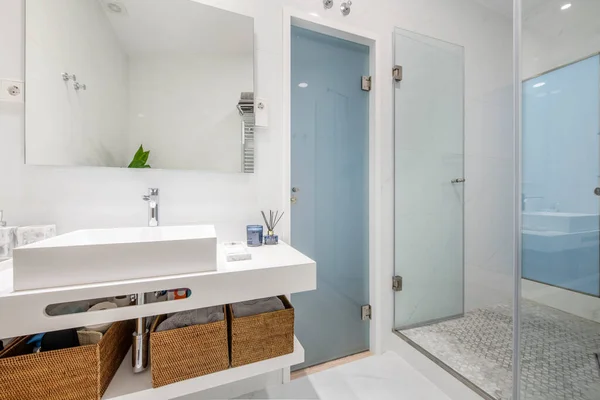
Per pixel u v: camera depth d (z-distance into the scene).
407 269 1.83
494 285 2.03
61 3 1.02
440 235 1.93
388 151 1.77
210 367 0.86
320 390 1.39
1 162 0.95
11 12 0.95
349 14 1.59
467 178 2.00
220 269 0.84
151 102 1.16
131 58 1.13
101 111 1.08
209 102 1.25
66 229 1.04
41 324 0.65
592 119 1.45
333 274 1.72
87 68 1.06
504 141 2.05
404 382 1.47
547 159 1.56
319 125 1.67
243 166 1.32
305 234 1.64
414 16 1.80
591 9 1.45
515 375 1.25
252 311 0.97
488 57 2.05
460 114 1.97
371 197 1.77
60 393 0.70
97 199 1.08
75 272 0.69
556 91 1.56
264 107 1.35
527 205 1.50
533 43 1.53
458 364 1.44
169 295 0.95
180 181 1.21
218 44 1.26
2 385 0.67
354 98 1.76
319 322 1.67
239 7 1.31
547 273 1.46
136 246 0.74
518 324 1.33
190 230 1.10
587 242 1.46
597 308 1.42
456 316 1.97
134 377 0.84
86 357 0.72
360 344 1.79
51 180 1.02
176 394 0.82
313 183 1.66
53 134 1.01
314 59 1.64
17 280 0.65
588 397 1.14
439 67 1.90
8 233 0.89
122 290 0.70
